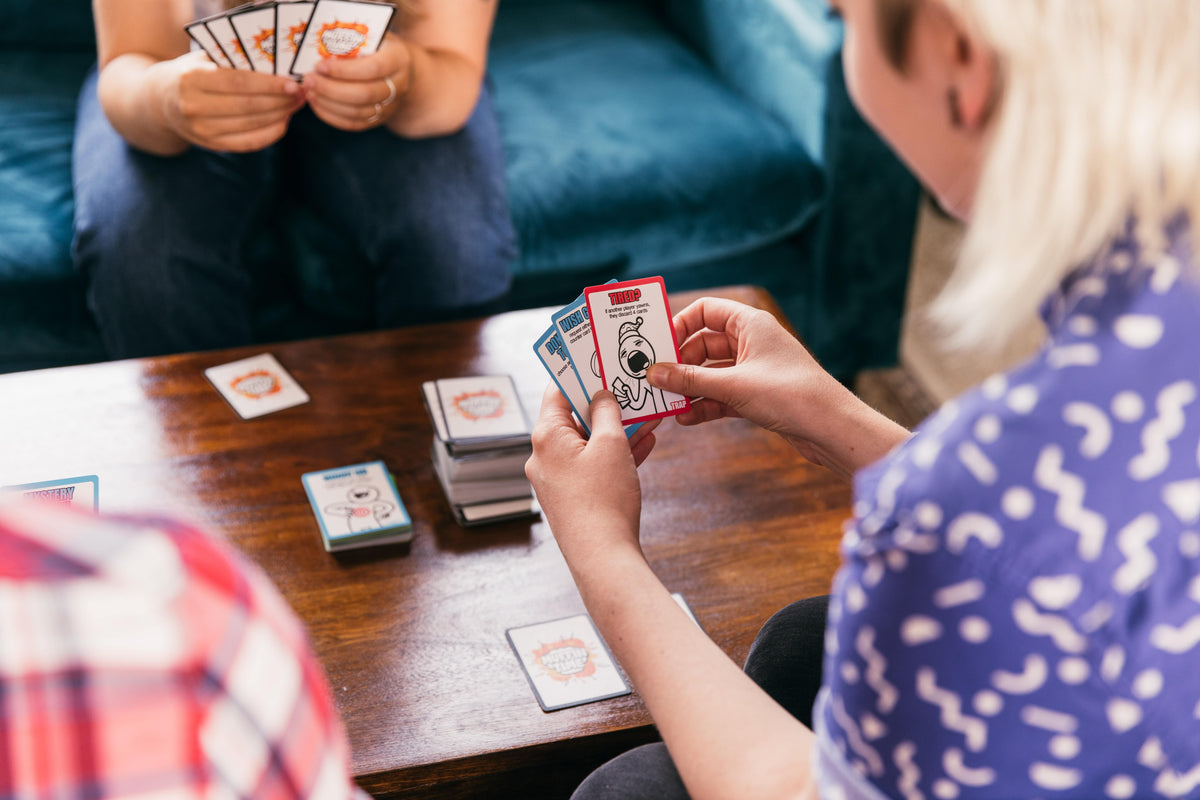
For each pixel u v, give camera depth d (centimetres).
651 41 285
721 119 250
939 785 62
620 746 114
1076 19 51
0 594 36
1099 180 53
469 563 134
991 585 56
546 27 289
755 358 118
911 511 57
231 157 216
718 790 72
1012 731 59
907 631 59
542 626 125
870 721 62
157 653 38
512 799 114
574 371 118
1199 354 55
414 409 158
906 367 283
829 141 239
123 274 204
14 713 36
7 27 255
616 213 232
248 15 178
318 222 225
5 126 232
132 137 206
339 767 48
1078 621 56
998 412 56
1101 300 56
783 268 254
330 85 190
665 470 149
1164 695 58
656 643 81
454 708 115
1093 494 55
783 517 142
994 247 56
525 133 243
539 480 98
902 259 257
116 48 209
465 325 175
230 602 41
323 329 237
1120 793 61
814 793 67
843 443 112
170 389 159
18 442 147
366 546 135
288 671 44
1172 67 51
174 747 38
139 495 140
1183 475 56
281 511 140
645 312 120
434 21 210
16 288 207
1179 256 54
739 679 78
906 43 58
